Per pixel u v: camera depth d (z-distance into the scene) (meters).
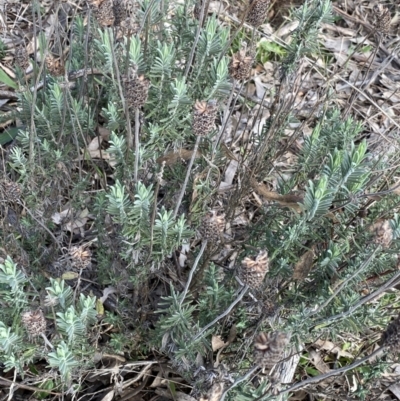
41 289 0.54
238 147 0.77
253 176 0.57
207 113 0.41
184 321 0.50
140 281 0.53
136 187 0.48
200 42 0.52
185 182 0.46
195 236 0.60
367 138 0.86
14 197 0.50
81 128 0.57
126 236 0.49
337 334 0.54
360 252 0.48
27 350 0.48
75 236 0.65
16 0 0.85
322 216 0.48
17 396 0.54
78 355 0.49
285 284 0.52
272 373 0.50
